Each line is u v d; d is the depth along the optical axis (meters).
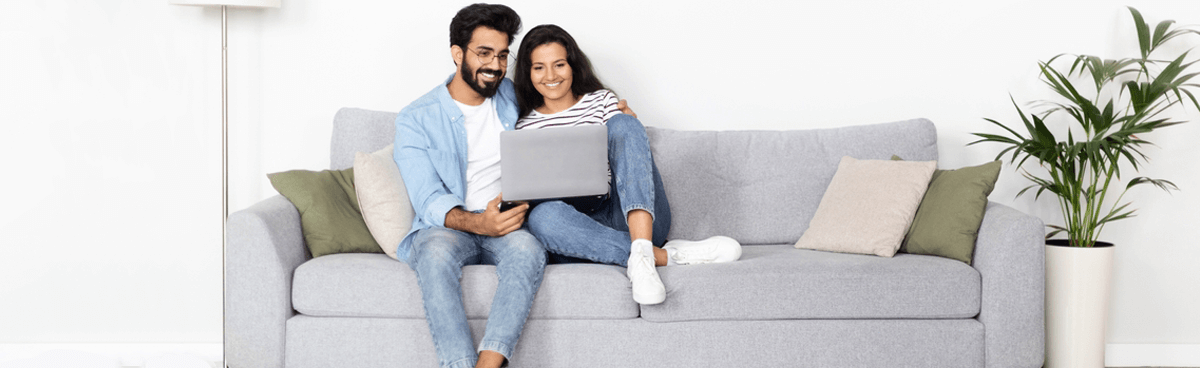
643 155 1.97
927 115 2.63
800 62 2.63
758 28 2.63
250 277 1.88
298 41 2.59
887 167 2.22
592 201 2.01
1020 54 2.60
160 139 2.55
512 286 1.78
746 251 2.20
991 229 1.93
